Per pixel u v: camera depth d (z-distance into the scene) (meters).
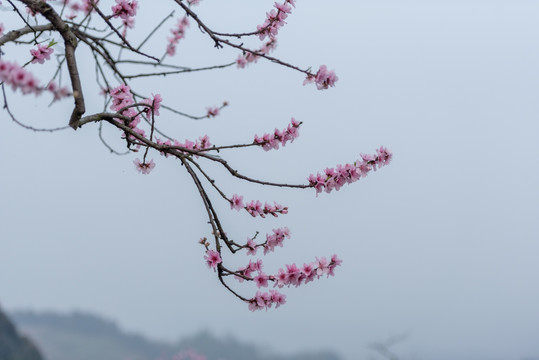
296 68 3.86
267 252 3.86
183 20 6.68
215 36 3.84
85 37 3.96
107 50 4.43
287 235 3.85
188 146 4.47
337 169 3.96
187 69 4.87
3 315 20.55
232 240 3.57
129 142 3.84
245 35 3.87
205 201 3.50
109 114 3.60
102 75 4.75
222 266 3.60
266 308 3.68
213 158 3.58
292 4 4.27
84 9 5.23
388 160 4.06
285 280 3.68
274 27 4.29
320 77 3.83
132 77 4.74
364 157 4.04
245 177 3.65
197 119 4.93
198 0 4.98
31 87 2.70
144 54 3.85
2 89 3.25
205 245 3.62
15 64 2.69
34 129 3.37
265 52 5.53
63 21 3.50
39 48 3.75
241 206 3.99
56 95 3.39
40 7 3.39
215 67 4.93
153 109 3.65
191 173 3.54
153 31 4.84
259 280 3.68
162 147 3.59
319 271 3.71
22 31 3.66
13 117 3.33
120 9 4.18
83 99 3.42
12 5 3.51
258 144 3.95
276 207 4.02
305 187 3.89
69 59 3.47
